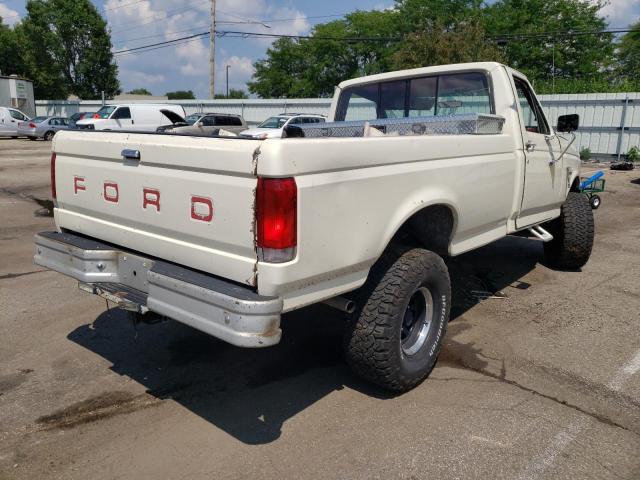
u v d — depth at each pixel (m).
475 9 35.53
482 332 4.42
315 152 2.58
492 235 4.33
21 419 3.15
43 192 11.55
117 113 21.88
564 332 4.42
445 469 2.71
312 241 2.62
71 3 46.44
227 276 2.70
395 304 3.12
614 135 19.91
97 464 2.76
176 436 3.01
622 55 39.38
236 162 2.55
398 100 5.08
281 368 3.81
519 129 4.38
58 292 5.31
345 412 3.24
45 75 46.75
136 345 4.15
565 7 34.53
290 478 2.66
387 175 2.99
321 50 47.91
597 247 7.43
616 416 3.21
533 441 2.95
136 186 3.12
